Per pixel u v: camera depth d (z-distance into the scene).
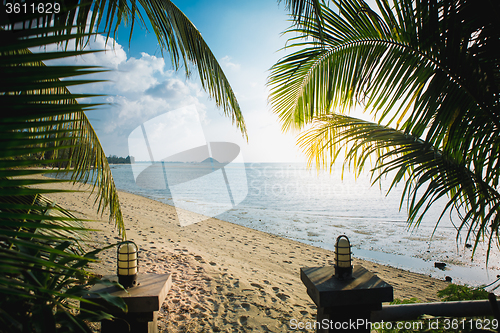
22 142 0.60
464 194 1.73
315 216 15.55
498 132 1.66
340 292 1.39
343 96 2.39
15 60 0.59
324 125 2.80
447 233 11.26
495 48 1.66
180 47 2.26
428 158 1.76
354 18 2.06
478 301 1.62
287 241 9.26
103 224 7.82
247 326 3.16
